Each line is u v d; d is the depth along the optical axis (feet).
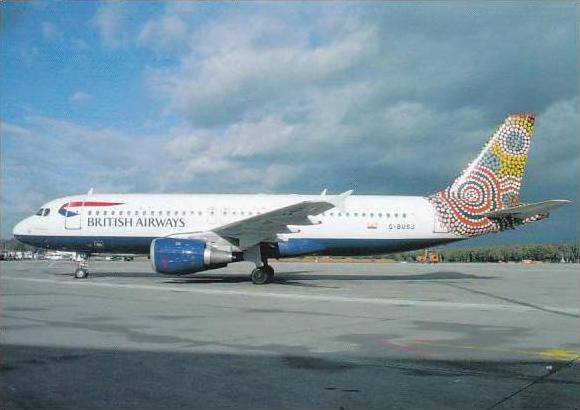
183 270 74.59
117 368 23.81
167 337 31.81
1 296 57.62
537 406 18.37
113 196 87.25
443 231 86.48
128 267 144.15
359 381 21.75
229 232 76.59
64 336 31.96
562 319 41.52
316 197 86.53
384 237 84.99
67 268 141.90
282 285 77.15
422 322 39.24
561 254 272.10
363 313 44.47
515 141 88.33
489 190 87.71
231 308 47.24
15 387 20.65
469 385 21.20
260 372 23.21
